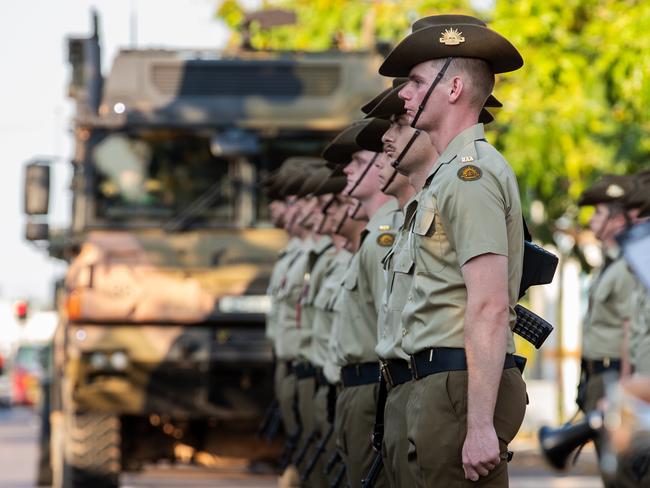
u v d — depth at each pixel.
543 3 25.38
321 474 15.14
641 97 24.91
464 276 8.50
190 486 24.72
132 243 21.39
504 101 25.41
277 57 22.25
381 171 11.02
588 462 28.09
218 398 21.28
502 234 8.48
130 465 22.34
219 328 21.27
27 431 47.69
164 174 21.72
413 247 8.99
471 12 27.95
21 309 39.19
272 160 21.88
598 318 15.55
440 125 8.92
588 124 25.36
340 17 30.98
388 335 9.54
